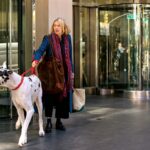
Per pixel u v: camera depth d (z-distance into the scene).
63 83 8.35
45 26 10.89
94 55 15.12
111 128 9.00
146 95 14.26
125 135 8.34
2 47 10.03
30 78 7.91
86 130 8.79
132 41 14.52
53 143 7.68
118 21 14.70
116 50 14.80
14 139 7.99
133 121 9.80
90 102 13.08
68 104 8.70
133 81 14.51
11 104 9.93
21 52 10.26
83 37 14.95
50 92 8.38
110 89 14.85
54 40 8.38
